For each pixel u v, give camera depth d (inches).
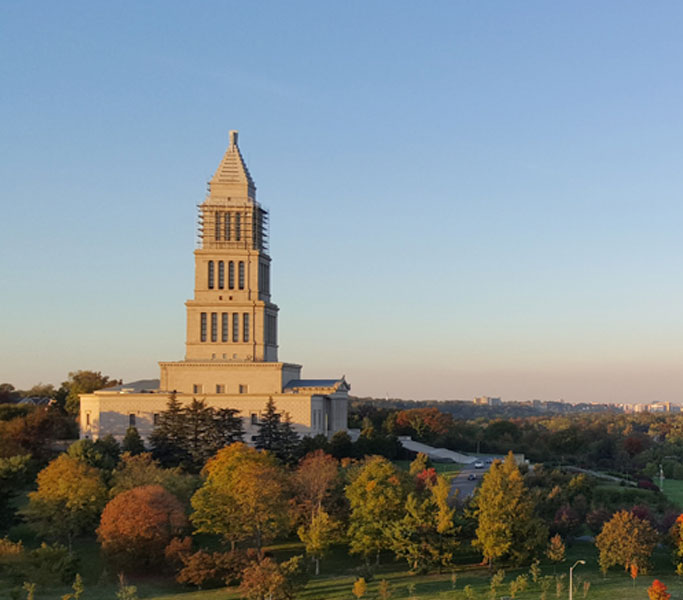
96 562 5000.0
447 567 4985.2
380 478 5211.6
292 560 4303.6
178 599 4308.6
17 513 5689.0
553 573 4832.7
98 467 6427.2
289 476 5748.0
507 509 4894.2
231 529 5004.9
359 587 4126.5
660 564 5128.0
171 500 5123.0
